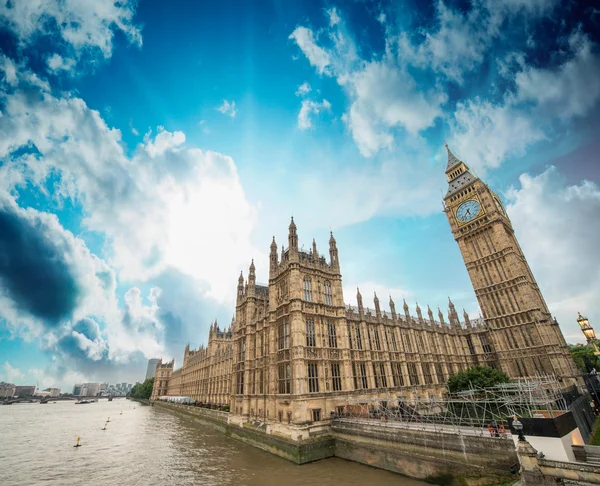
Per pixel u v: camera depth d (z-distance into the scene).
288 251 51.00
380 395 51.84
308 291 49.66
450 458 27.20
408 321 67.50
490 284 77.50
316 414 41.56
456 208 88.06
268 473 33.97
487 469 24.50
